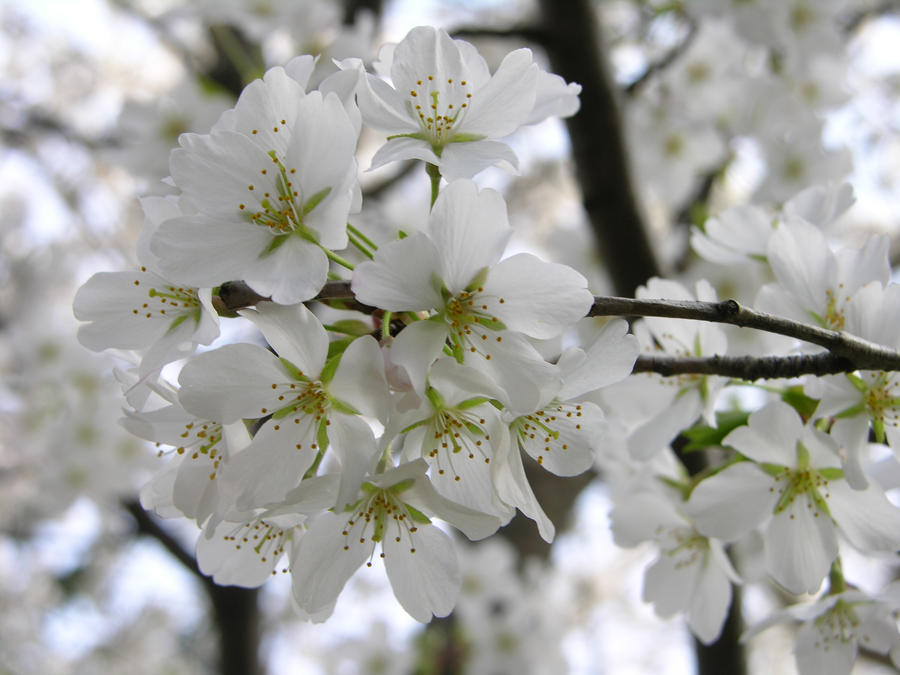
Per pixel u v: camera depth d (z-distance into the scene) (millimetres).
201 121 445
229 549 224
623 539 268
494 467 201
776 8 458
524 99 222
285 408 203
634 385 253
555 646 499
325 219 204
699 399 248
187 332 209
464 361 201
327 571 209
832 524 230
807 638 250
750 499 233
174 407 209
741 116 496
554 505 512
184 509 207
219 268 202
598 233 431
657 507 267
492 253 201
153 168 448
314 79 361
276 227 205
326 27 463
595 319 417
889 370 213
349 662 506
